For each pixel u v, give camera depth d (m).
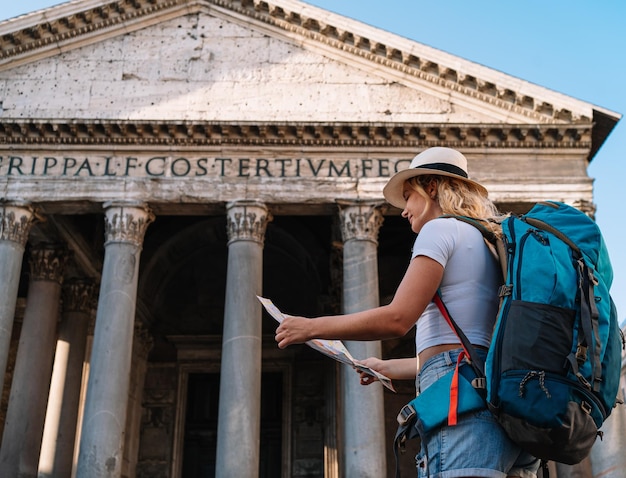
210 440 32.88
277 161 24.23
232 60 25.73
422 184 3.28
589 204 23.72
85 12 25.66
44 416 24.98
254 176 23.98
